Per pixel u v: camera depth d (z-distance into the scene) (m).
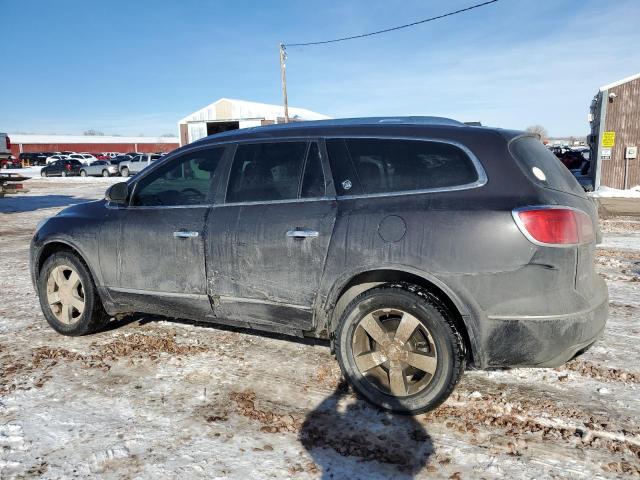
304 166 3.58
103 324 4.62
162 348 4.30
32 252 4.72
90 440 2.96
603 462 2.70
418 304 3.05
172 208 4.05
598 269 7.03
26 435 3.02
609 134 20.11
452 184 3.12
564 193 3.13
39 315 5.32
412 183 3.23
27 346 4.43
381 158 3.36
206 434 3.01
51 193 23.36
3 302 5.84
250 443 2.92
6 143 16.62
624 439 2.90
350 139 3.48
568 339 2.93
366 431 3.03
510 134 3.23
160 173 4.20
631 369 3.80
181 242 3.92
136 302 4.24
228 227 3.72
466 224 2.97
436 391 3.05
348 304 3.35
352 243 3.25
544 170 3.16
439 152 3.21
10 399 3.46
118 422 3.16
